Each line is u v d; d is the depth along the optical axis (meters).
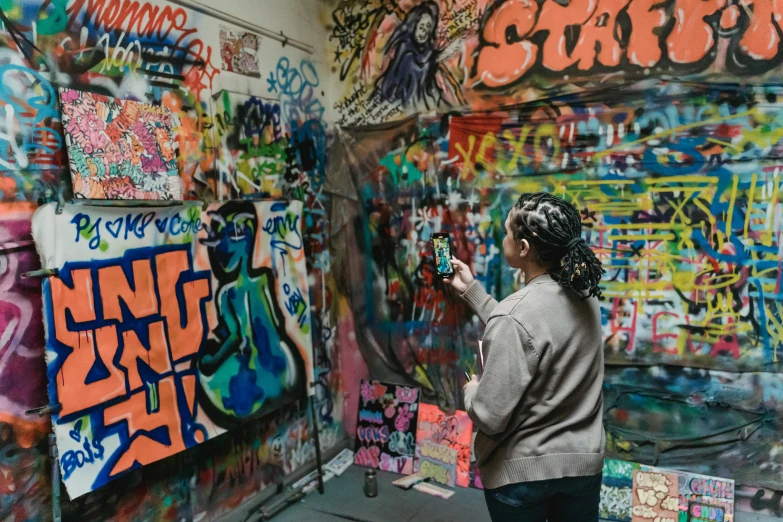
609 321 2.81
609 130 2.74
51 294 1.92
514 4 2.89
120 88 2.24
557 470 1.53
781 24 2.38
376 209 3.42
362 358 3.56
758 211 2.49
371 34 3.34
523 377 1.50
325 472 3.37
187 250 2.45
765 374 2.54
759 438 2.57
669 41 2.58
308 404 3.33
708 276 2.61
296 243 3.06
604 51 2.71
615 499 2.77
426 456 3.27
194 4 2.56
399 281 3.38
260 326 2.81
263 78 2.99
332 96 3.52
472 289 2.43
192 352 2.45
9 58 1.88
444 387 3.28
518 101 2.93
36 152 1.97
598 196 2.79
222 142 2.73
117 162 2.16
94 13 2.14
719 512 2.59
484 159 3.05
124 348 2.16
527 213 1.63
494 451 1.64
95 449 2.04
